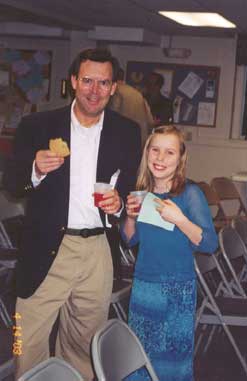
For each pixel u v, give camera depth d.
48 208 3.47
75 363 3.72
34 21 10.09
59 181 3.45
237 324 5.00
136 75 10.98
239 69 10.80
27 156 3.49
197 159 10.89
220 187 9.16
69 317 3.66
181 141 3.53
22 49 11.41
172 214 3.41
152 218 3.46
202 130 10.86
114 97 7.70
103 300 3.59
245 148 10.69
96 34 10.37
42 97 11.44
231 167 10.77
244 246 5.73
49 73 11.38
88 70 3.32
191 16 8.61
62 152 3.23
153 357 3.54
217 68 10.75
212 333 6.07
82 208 3.47
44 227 3.47
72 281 3.51
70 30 10.74
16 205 6.66
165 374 3.54
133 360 2.88
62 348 3.76
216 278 7.15
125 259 5.96
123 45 10.99
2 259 5.80
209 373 5.30
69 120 3.49
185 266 3.52
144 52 10.95
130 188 3.60
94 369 2.61
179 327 3.52
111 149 3.51
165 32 10.48
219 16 8.45
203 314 5.04
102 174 3.49
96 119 3.48
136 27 10.16
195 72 10.84
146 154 3.57
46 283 3.50
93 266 3.52
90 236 3.50
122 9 8.41
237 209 10.52
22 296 3.53
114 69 3.40
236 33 10.16
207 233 3.48
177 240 3.49
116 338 2.80
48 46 11.33
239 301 5.25
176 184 3.54
